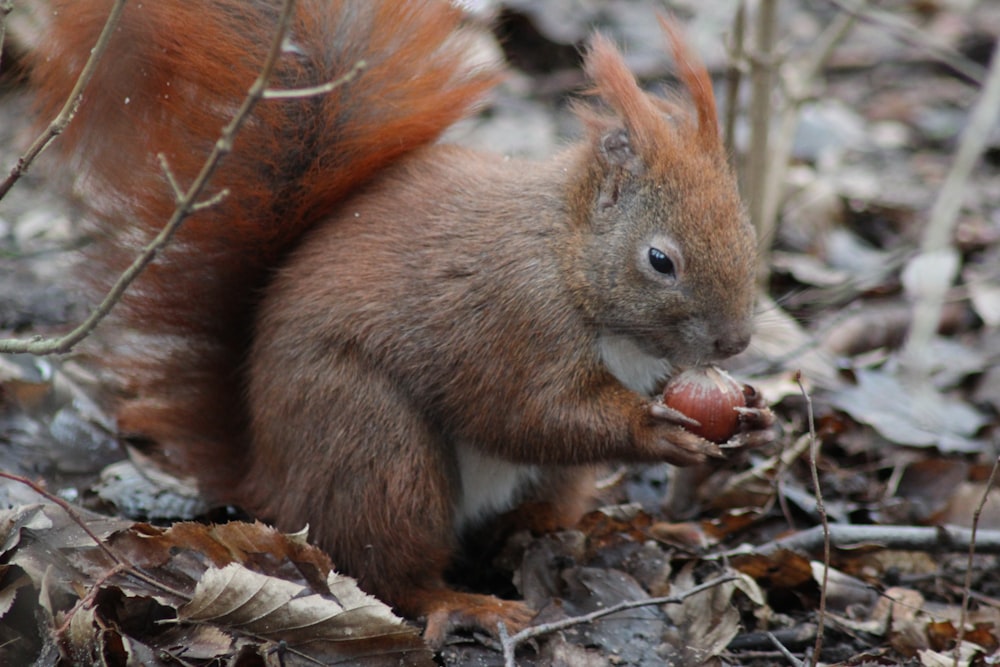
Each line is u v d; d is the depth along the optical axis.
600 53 8.36
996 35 19.06
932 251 12.62
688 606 8.20
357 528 7.90
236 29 7.88
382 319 7.91
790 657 7.68
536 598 8.39
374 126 8.20
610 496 9.95
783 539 8.85
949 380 11.88
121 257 8.23
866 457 10.60
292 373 7.93
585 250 8.08
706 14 17.59
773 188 13.10
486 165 8.53
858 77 18.39
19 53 8.98
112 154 7.88
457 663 7.68
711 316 7.93
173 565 7.31
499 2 14.48
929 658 7.88
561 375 8.03
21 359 10.06
